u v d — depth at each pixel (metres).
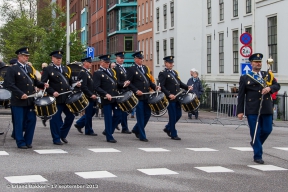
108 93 15.72
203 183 10.02
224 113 26.58
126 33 69.12
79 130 18.17
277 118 27.81
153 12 52.81
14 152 13.28
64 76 14.95
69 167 11.36
